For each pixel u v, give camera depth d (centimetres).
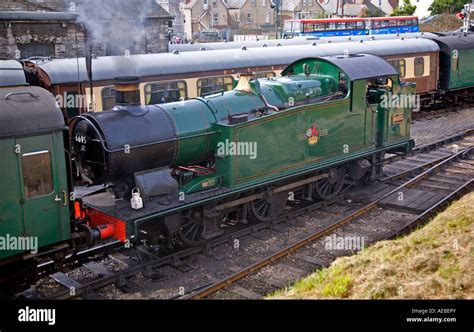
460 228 824
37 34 2030
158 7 2422
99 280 745
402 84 1223
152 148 810
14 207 665
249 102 947
